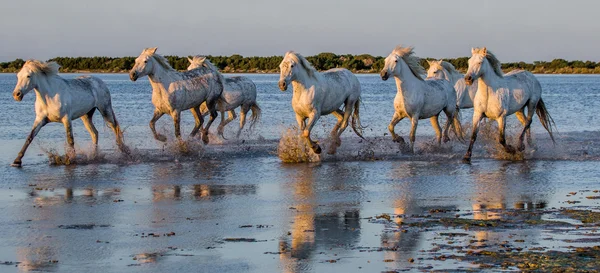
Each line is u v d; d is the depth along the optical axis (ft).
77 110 61.00
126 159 62.23
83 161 60.85
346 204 43.29
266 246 33.55
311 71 61.67
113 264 30.60
